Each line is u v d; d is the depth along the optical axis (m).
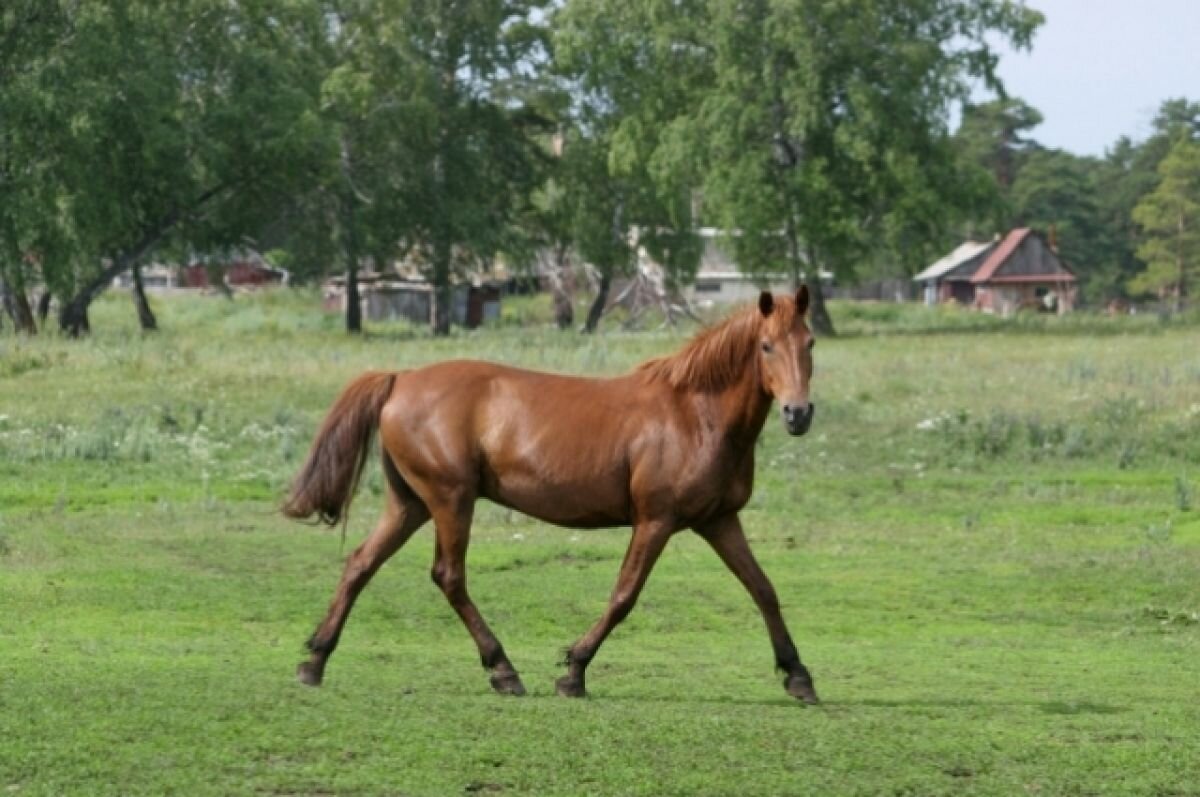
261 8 57.81
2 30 50.50
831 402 32.84
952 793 8.50
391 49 64.81
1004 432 29.28
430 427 10.99
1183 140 115.38
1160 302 112.88
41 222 50.28
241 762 8.47
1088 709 10.84
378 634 14.41
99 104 50.25
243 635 14.02
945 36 63.12
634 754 8.87
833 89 61.50
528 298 96.06
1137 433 29.45
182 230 60.50
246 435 28.61
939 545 20.16
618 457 10.77
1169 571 17.98
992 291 111.69
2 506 22.08
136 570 16.88
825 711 10.41
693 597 16.33
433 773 8.43
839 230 60.78
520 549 19.03
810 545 20.12
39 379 34.81
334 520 11.34
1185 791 8.69
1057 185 128.62
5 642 12.74
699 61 65.31
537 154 72.06
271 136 56.47
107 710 9.30
